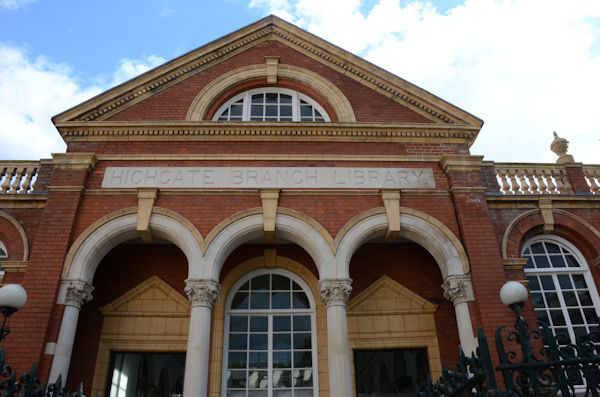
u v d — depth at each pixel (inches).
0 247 382.9
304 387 371.2
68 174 376.8
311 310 398.3
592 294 386.6
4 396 180.5
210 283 336.8
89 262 345.7
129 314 388.5
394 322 395.5
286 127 408.8
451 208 381.1
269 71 465.7
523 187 420.8
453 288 347.9
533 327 335.6
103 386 363.3
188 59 462.9
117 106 433.7
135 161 392.5
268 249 415.5
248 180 383.6
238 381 372.2
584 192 423.5
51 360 307.1
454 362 380.2
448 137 418.9
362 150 408.5
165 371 378.9
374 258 422.9
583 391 297.4
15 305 224.1
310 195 377.4
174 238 358.6
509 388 143.2
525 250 402.6
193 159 392.5
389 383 382.0
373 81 462.0
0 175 407.5
